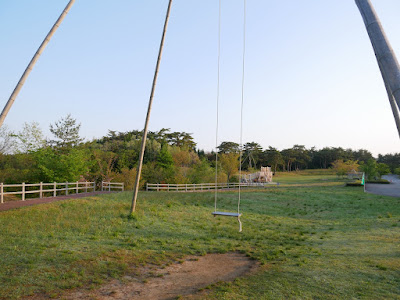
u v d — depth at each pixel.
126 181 42.25
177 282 7.15
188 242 11.21
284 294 6.29
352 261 8.84
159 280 7.23
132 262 8.35
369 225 15.43
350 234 13.27
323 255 9.65
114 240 10.39
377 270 7.91
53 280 6.65
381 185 45.72
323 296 6.18
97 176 41.88
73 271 7.25
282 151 115.62
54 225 11.33
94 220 12.97
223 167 54.94
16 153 30.56
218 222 15.70
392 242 11.33
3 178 25.86
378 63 3.84
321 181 61.12
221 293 6.35
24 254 7.98
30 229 10.45
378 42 3.75
